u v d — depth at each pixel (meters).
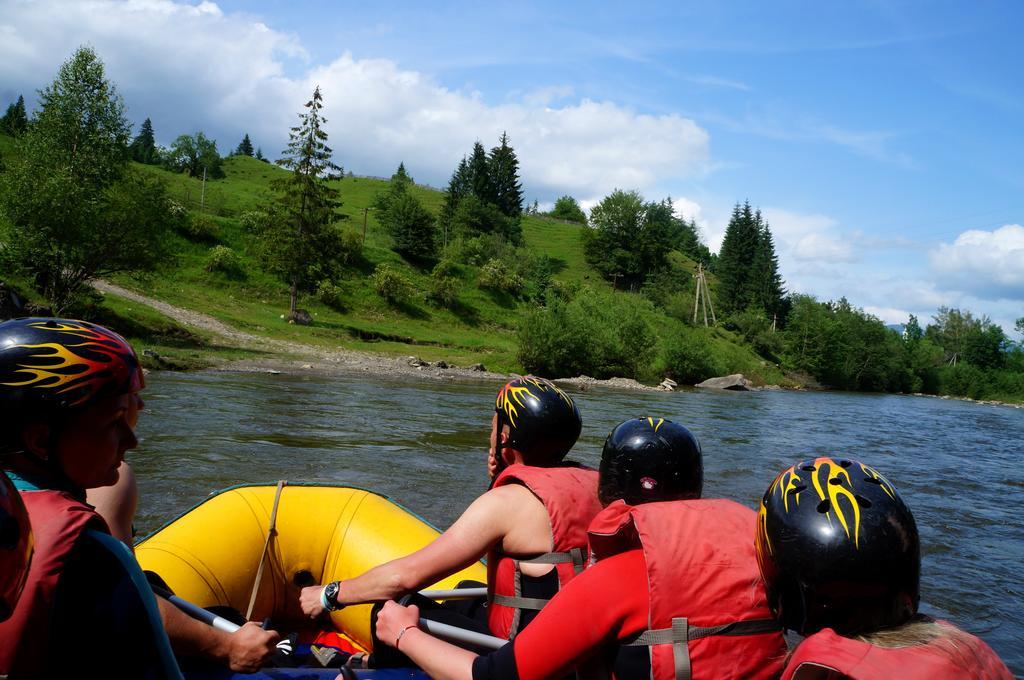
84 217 25.33
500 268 64.75
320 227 45.31
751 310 100.56
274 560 3.71
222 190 89.12
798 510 1.42
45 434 1.58
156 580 2.50
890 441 20.20
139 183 27.38
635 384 39.81
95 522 1.55
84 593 1.49
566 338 39.09
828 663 1.28
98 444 1.66
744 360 65.44
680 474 2.24
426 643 2.21
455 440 12.79
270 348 31.16
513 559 2.43
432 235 66.94
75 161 25.80
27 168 25.38
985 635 5.48
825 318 80.00
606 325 44.28
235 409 14.06
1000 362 111.81
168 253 28.30
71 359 1.59
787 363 77.06
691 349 47.81
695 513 1.87
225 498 3.84
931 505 10.47
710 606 1.75
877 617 1.38
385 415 15.38
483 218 102.00
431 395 20.77
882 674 1.23
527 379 2.93
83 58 26.14
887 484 1.46
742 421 23.33
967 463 15.95
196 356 24.58
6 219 24.67
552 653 1.79
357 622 3.54
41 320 1.66
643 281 104.69
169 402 14.17
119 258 26.81
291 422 13.13
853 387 77.81
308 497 3.95
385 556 3.68
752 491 10.56
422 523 4.01
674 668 1.73
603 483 2.32
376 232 79.19
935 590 6.44
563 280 94.50
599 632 1.79
